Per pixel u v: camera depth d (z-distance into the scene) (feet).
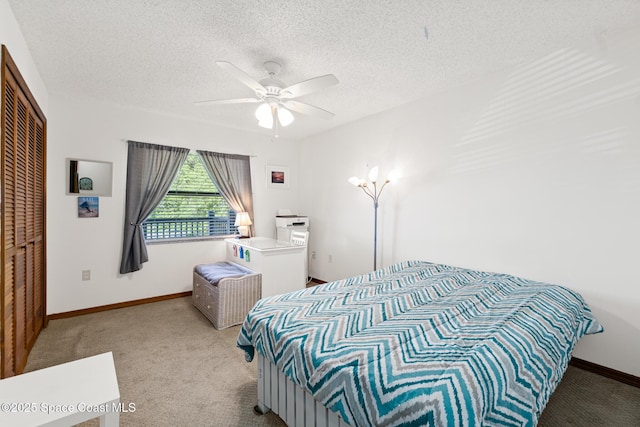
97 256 11.11
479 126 9.12
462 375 3.52
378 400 3.48
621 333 6.81
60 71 8.57
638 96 6.55
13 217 6.10
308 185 15.97
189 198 13.57
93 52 7.54
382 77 8.99
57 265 10.37
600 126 7.03
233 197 14.23
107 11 5.97
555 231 7.73
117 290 11.55
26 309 7.47
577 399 6.23
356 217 13.25
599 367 7.11
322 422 4.44
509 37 6.93
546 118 7.82
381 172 12.13
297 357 4.56
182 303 12.17
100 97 10.55
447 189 9.97
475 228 9.29
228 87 9.68
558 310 5.86
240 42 7.07
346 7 5.82
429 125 10.44
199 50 7.43
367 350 4.18
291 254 11.47
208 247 13.65
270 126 8.09
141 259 11.80
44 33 6.70
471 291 6.95
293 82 9.21
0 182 5.22
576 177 7.38
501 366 3.86
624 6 5.87
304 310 5.74
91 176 10.90
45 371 3.90
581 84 7.27
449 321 5.18
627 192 6.70
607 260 6.97
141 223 11.82
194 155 13.50
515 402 3.68
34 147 8.27
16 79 6.10
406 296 6.47
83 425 5.42
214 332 9.47
